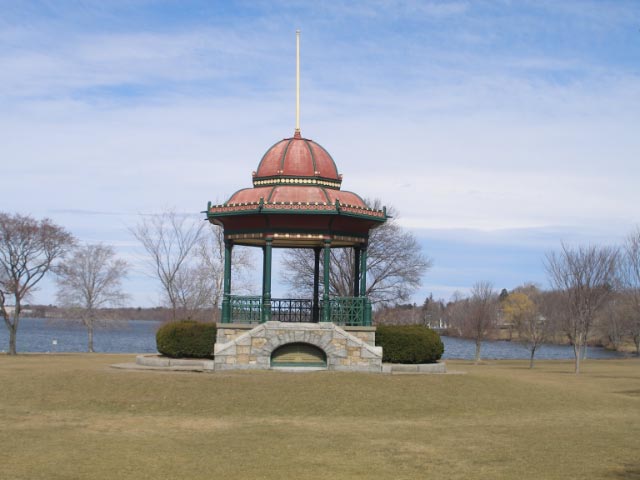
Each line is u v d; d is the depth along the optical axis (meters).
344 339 28.36
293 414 22.36
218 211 30.14
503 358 74.75
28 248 55.06
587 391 30.33
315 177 30.77
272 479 14.96
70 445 17.72
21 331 163.00
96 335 148.88
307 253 53.62
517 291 120.75
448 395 25.16
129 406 22.72
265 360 28.16
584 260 54.84
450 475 15.52
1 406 22.80
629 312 70.12
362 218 30.14
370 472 15.70
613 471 16.05
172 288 61.50
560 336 101.50
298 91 32.53
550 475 15.59
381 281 54.50
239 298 30.11
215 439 18.73
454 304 129.38
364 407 23.28
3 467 15.43
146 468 15.64
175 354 30.09
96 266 71.31
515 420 22.72
